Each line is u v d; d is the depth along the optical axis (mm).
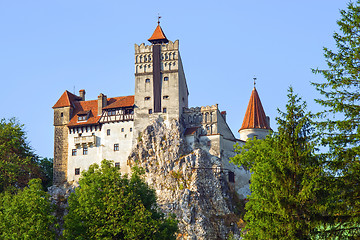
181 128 125625
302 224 46875
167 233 73875
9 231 67250
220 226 116000
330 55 45125
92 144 128875
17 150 114250
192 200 116875
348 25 44688
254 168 64062
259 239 52125
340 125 43875
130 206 71438
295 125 51750
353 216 42906
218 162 122625
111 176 74500
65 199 124188
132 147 125875
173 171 121625
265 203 50906
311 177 47344
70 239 67625
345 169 44062
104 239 66562
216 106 128000
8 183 103312
